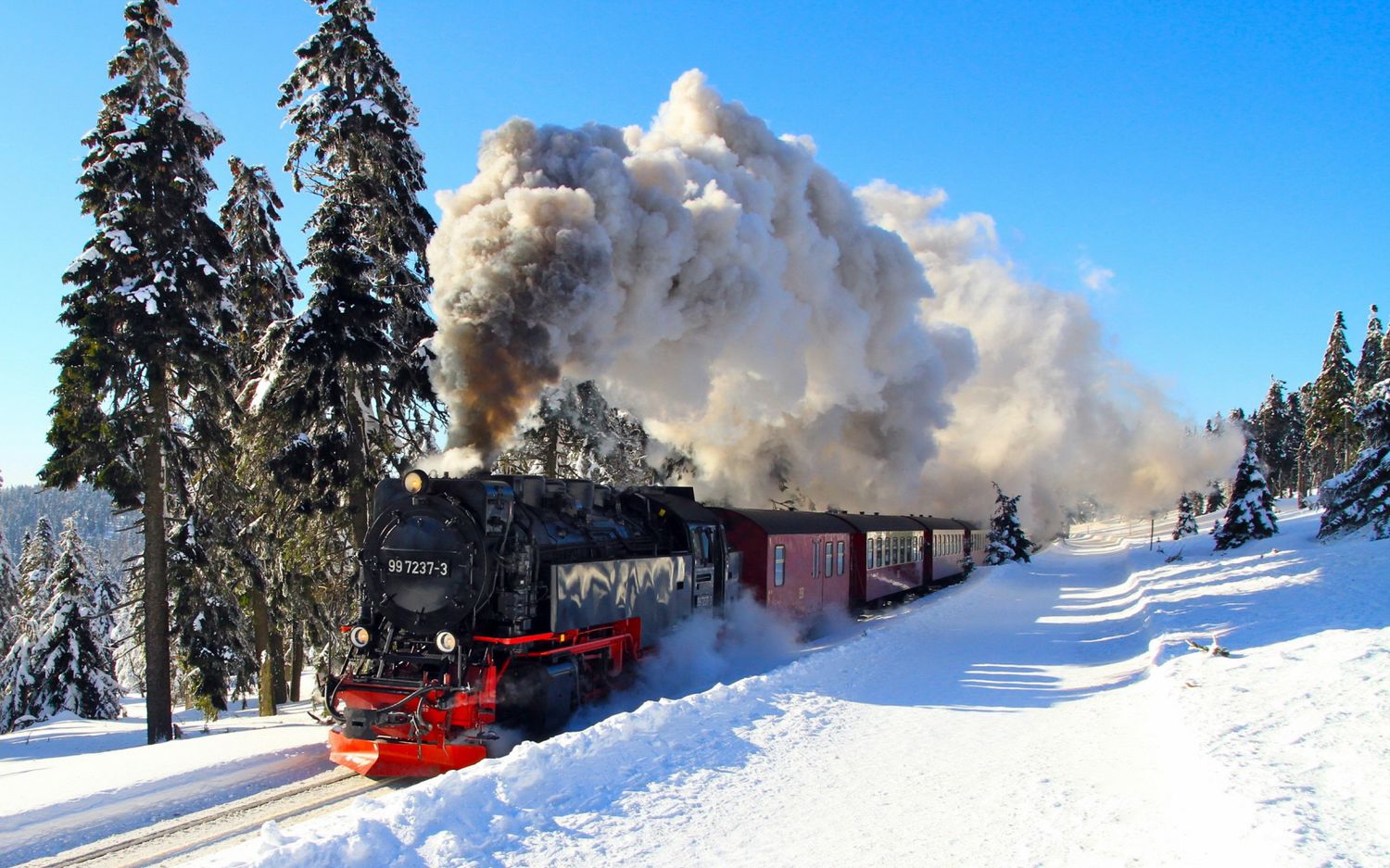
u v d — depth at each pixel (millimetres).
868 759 8406
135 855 6863
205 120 15867
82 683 25469
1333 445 58156
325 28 16109
